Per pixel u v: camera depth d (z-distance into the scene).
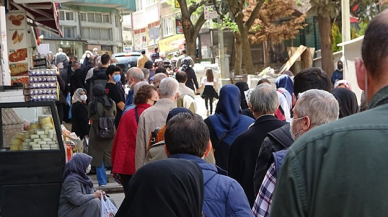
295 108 4.57
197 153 4.34
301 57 36.75
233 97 6.98
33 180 7.87
